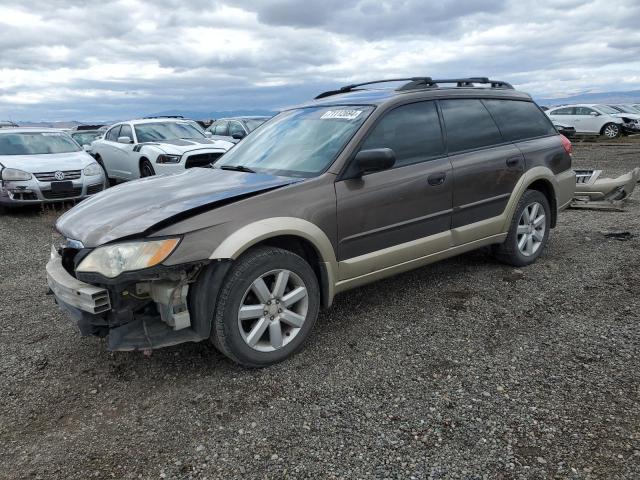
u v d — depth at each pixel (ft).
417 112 13.28
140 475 7.68
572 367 10.12
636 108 80.38
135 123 36.96
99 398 9.81
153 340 9.65
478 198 14.19
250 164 13.19
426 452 7.88
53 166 28.91
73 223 10.75
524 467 7.44
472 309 13.17
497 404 9.00
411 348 11.25
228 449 8.18
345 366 10.60
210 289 9.75
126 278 9.12
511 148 15.17
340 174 11.49
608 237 19.33
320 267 11.34
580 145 63.41
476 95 15.01
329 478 7.44
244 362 10.33
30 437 8.70
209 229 9.70
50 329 13.05
